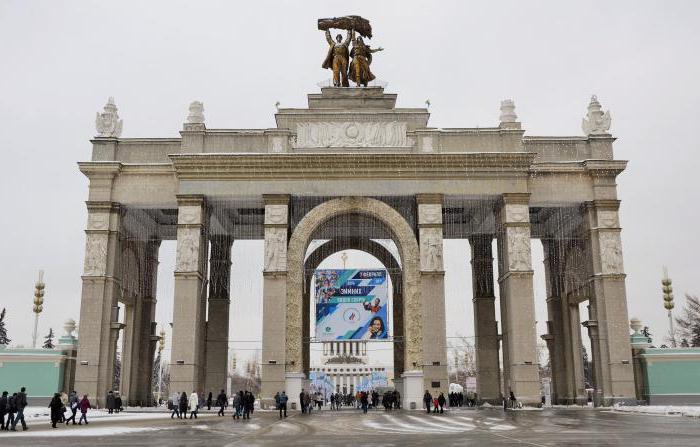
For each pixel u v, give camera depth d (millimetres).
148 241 53719
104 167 46625
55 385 44250
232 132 47031
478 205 48594
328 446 19281
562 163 47125
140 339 51969
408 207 47594
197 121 47625
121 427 28047
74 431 25484
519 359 43531
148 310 52688
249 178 46000
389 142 46844
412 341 44344
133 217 50281
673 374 44500
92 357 44031
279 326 43781
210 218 49281
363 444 19969
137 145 47969
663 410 35594
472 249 54188
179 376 43281
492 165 45969
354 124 47156
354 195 45906
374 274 47281
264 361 43344
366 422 31219
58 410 27797
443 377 43406
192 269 44594
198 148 46719
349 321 46625
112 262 45750
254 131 47000
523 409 41812
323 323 46594
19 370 44438
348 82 50969
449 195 45844
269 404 42781
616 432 23516
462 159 45750
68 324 46500
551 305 53906
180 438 22500
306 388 49500
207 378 51062
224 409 42344
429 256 44906
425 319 44094
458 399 51500
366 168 45969
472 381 52969
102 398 43938
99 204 46250
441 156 45594
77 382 43719
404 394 44250
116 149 47812
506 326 45812
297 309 44750
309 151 46656
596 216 46594
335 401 54781
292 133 46906
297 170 46000
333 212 45844
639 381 45031
